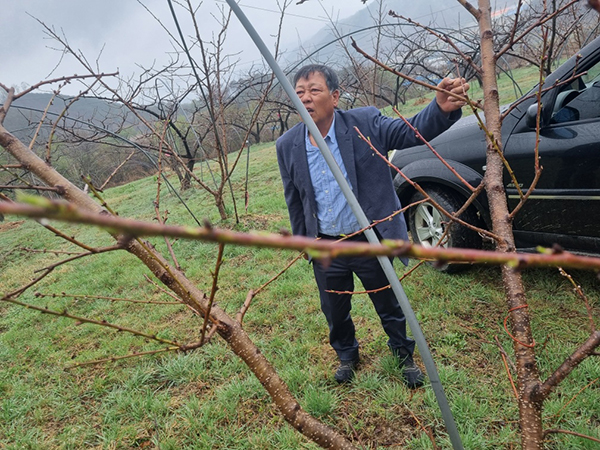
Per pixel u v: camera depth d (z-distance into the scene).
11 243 8.83
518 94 10.63
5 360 3.77
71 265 6.26
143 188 13.14
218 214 6.93
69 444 2.61
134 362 3.28
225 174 6.03
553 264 0.38
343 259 2.31
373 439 2.26
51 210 0.23
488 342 2.77
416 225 3.89
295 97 1.28
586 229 2.74
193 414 2.62
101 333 3.89
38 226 10.35
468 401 2.29
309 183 2.22
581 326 2.76
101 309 4.38
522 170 2.95
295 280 4.13
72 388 3.12
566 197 2.76
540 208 2.94
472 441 2.08
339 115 2.15
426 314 3.13
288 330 3.33
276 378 1.06
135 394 2.92
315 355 2.97
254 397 2.68
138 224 0.26
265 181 9.10
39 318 4.49
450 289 3.39
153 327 3.80
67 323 4.19
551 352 2.56
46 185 0.94
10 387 3.32
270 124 20.45
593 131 2.56
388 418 2.34
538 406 1.09
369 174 2.14
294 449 2.25
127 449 2.50
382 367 2.66
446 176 3.38
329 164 1.31
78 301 4.69
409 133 1.93
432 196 3.57
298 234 2.52
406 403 2.41
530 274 3.43
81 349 3.69
